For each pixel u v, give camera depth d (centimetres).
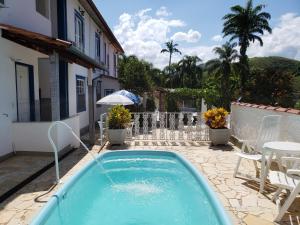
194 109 2109
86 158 779
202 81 4962
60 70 1115
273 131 637
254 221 409
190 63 5088
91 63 1011
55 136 766
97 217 502
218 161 756
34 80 960
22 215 423
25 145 782
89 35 1530
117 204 552
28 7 892
